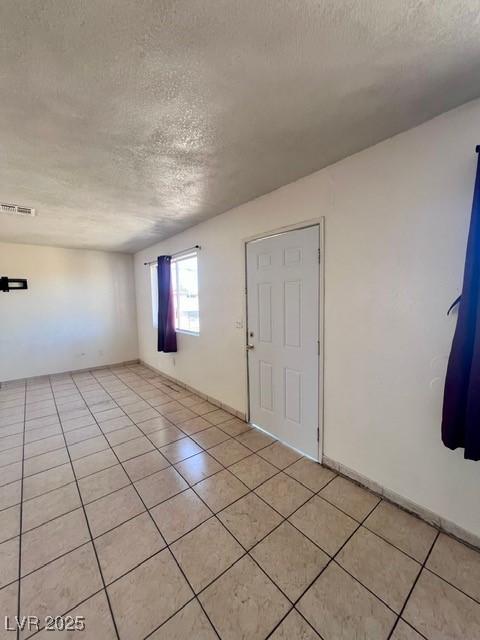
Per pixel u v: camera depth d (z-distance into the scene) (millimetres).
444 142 1512
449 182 1514
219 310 3328
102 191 2412
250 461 2354
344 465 2141
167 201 2688
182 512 1807
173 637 1144
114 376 4980
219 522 1722
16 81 1182
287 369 2537
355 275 1961
